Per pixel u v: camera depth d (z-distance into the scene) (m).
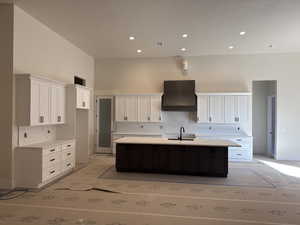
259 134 8.38
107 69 8.21
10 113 4.20
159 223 2.96
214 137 7.18
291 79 7.25
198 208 3.45
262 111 8.35
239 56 7.56
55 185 4.50
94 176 5.18
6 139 4.21
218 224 2.95
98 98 8.20
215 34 5.68
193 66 7.82
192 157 5.31
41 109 4.64
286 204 3.62
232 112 7.26
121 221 3.01
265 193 4.12
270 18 4.73
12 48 4.18
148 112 7.61
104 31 5.52
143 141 5.45
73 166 5.71
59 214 3.22
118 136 7.72
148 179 4.97
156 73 7.99
